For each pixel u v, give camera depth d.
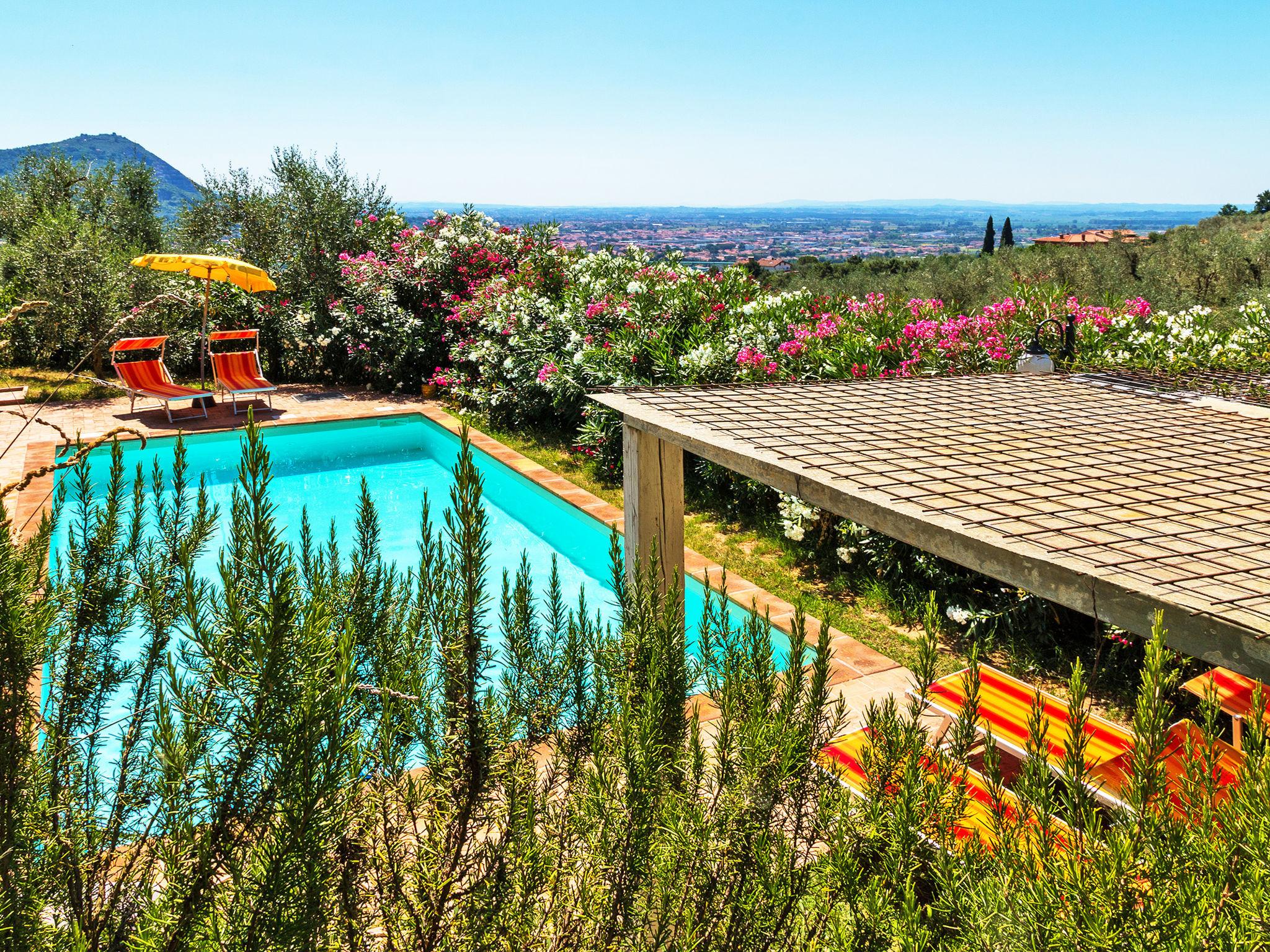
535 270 13.91
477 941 1.73
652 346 10.16
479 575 1.81
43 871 1.53
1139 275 22.02
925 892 1.76
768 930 1.83
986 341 8.41
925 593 6.68
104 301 13.14
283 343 15.25
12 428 11.12
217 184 15.51
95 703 1.89
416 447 12.21
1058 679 5.61
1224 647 1.86
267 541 1.41
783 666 5.67
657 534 4.80
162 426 11.63
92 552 1.90
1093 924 1.30
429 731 1.84
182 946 1.31
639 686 2.12
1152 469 3.30
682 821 1.84
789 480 3.36
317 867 1.32
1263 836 1.33
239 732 1.38
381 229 15.47
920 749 1.77
